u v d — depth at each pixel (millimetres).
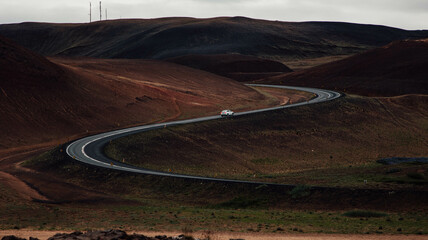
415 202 96750
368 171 138750
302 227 76562
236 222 81875
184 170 157875
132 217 88875
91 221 84875
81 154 159000
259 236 66750
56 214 92500
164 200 113938
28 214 91125
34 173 141625
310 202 103312
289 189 109875
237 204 106625
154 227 76000
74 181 132125
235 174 161500
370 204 98938
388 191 102375
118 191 122938
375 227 76312
